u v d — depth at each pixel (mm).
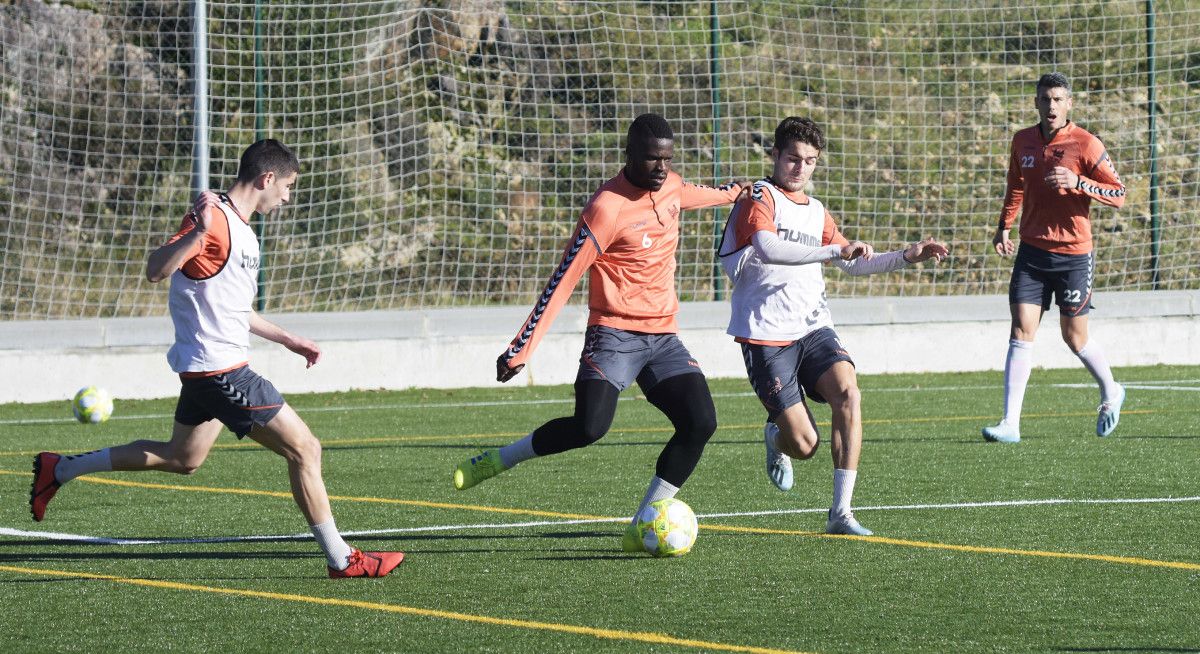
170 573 12141
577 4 41281
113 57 41094
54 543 13695
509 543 13430
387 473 18672
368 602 10867
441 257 38531
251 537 13938
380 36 39156
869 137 41344
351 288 37750
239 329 11719
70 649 9477
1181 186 40719
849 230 40250
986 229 40469
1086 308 20578
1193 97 41531
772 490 16641
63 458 12859
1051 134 20484
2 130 38969
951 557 12422
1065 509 14938
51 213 39406
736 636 9609
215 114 37594
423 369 29969
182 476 18344
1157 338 32781
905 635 9594
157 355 28656
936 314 32219
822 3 42281
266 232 37406
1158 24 42656
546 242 39125
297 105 36750
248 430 11648
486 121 40219
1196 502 15273
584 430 12711
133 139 38719
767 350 13727
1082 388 28469
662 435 22312
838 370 13578
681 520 12516
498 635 9711
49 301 34219
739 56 38656
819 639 9508
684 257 36406
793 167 13602
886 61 42312
